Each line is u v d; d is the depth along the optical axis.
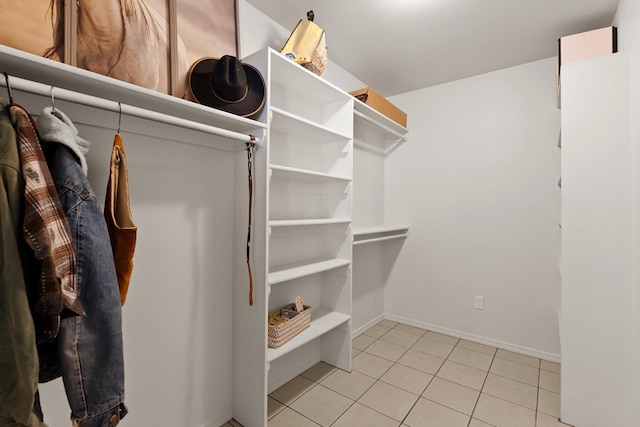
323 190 2.29
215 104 1.31
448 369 2.20
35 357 0.67
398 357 2.38
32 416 0.67
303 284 2.19
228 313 1.64
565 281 1.62
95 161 1.16
